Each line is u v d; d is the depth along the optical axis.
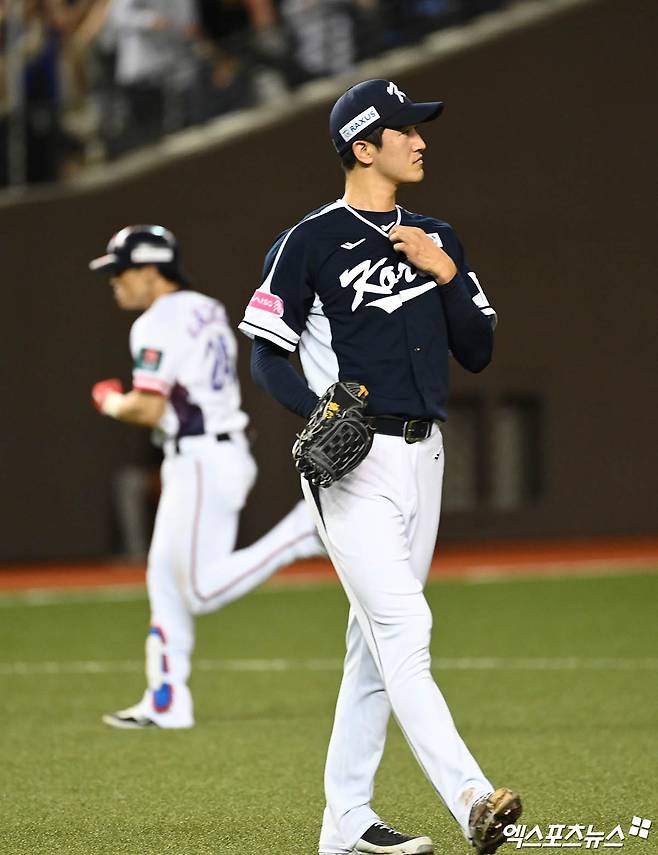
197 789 20.75
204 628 39.78
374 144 15.95
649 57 63.94
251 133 59.38
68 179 59.16
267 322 15.81
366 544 15.42
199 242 58.94
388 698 16.14
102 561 58.38
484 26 62.50
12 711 27.94
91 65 59.25
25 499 57.78
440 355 15.99
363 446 15.09
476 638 36.62
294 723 26.08
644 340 64.69
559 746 23.28
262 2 61.28
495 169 62.25
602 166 63.66
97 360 57.75
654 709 26.66
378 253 15.87
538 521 63.81
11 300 57.78
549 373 63.66
